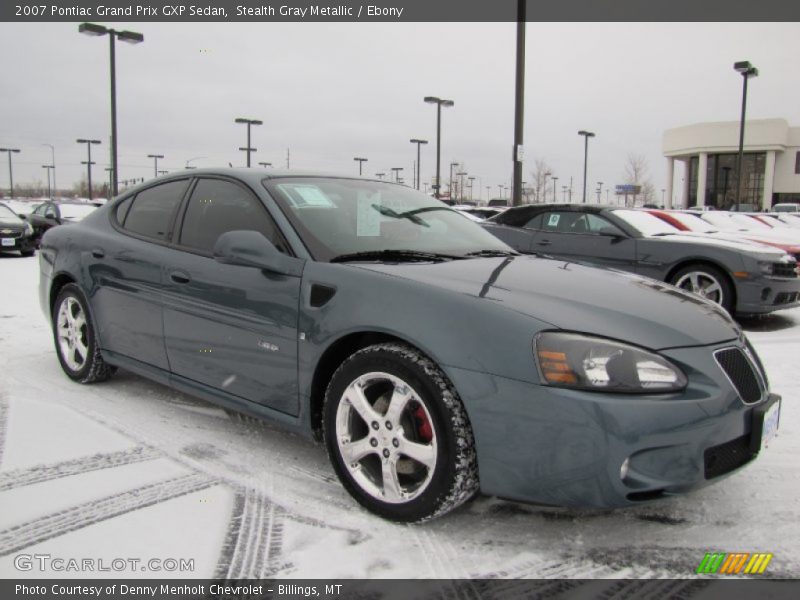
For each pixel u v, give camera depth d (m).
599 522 2.65
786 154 50.28
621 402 2.18
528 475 2.26
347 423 2.70
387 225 3.39
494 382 2.29
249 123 35.50
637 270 7.47
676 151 53.59
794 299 7.18
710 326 2.59
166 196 3.83
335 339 2.69
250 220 3.24
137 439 3.41
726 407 2.35
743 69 27.20
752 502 2.84
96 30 22.62
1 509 2.63
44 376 4.52
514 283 2.71
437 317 2.44
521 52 12.48
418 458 2.46
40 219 17.41
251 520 2.59
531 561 2.36
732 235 8.04
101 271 3.95
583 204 8.19
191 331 3.35
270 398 3.00
